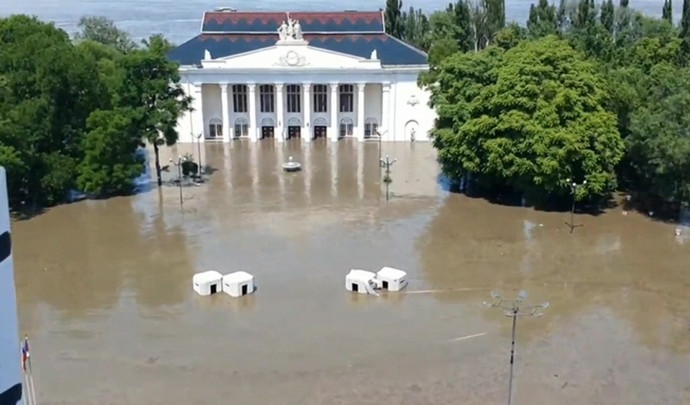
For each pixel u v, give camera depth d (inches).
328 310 2202.3
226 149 4301.2
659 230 2896.2
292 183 3577.8
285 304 2245.3
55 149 3294.8
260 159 4062.5
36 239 2829.7
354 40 4655.5
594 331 2069.4
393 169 3841.0
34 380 1813.5
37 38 3304.6
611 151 3036.4
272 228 2928.2
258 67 4352.9
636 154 3065.9
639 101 3243.1
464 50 5679.1
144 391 1774.1
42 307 2229.3
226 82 4367.6
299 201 3284.9
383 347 1978.3
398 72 4404.5
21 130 3090.6
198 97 4384.8
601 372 1855.3
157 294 2322.8
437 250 2689.5
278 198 3331.7
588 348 1973.4
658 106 3053.6
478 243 2760.8
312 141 4515.3
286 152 4229.8
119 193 3415.4
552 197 3250.5
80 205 3248.0
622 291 2341.3
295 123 4559.5
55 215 3117.6
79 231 2918.3
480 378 1828.2
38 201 3260.3
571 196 3203.7
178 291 2346.2
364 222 2997.0
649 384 1804.9
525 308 2174.0
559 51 3134.8
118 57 4050.2
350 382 1811.0
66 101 3341.5
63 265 2568.9
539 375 1839.3
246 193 3412.9
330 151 4256.9
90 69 3366.1
